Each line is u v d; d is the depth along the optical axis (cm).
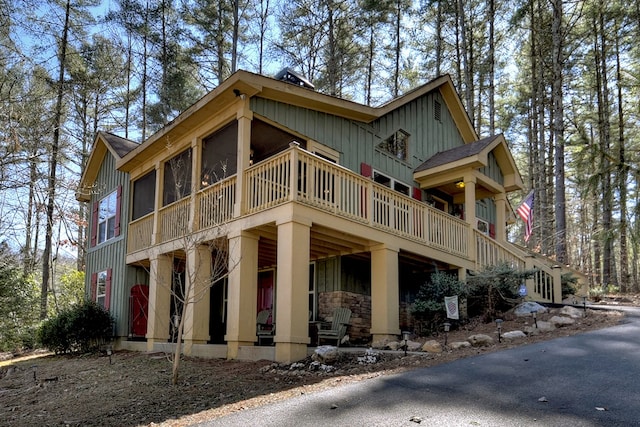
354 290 1173
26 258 950
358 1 2300
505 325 966
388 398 520
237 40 2358
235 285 911
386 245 1005
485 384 551
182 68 2338
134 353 1162
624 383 516
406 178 1377
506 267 1107
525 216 1477
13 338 1588
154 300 1179
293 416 480
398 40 2542
